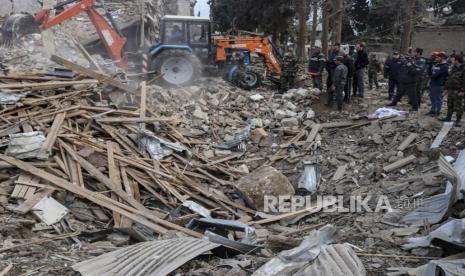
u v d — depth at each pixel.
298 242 6.73
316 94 16.36
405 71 13.84
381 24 47.06
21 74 11.88
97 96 12.27
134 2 23.98
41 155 9.48
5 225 7.59
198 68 16.28
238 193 10.70
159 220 8.96
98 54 17.67
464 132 11.23
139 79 15.88
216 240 6.79
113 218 8.89
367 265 6.10
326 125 14.02
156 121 12.20
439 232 6.36
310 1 30.28
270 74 18.31
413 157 10.93
